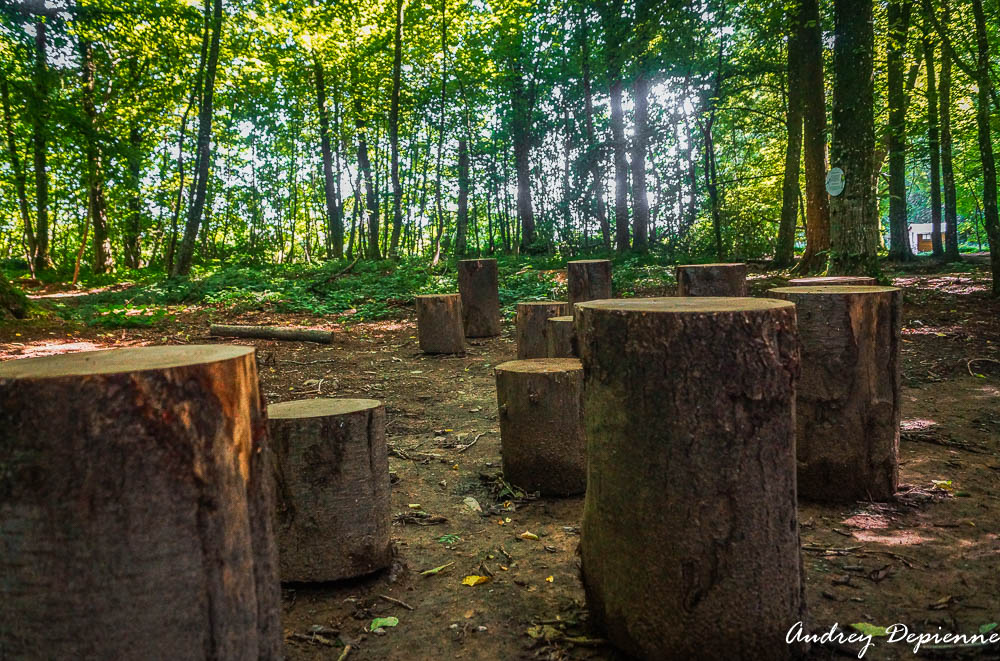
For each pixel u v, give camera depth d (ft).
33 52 42.50
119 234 87.15
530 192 83.46
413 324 36.60
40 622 4.63
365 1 69.72
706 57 54.85
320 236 128.77
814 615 8.03
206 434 4.93
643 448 6.92
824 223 46.70
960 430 15.57
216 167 95.09
